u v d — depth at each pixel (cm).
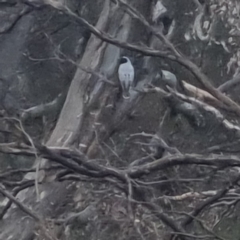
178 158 966
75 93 1302
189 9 1525
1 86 1591
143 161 1274
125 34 1272
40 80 1645
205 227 1041
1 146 913
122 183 991
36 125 1504
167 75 1254
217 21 1453
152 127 1577
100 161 1201
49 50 1606
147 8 1295
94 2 1622
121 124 1395
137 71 1305
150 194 1098
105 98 1300
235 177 1065
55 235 1009
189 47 1598
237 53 1415
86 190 1205
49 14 1482
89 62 1303
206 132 1502
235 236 1525
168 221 1036
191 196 1086
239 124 1198
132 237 1091
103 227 1216
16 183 1021
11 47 1527
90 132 1291
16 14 1345
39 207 1193
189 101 943
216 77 1638
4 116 945
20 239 1200
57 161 944
